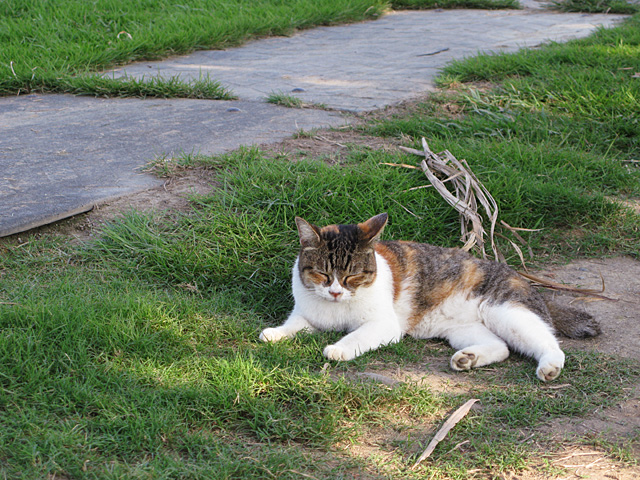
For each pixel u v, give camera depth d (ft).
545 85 28.12
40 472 8.58
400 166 20.21
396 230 17.79
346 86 29.91
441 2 51.44
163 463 9.01
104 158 20.77
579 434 10.21
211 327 13.30
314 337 13.44
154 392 10.47
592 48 33.06
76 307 12.67
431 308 14.29
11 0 37.88
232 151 21.13
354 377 11.83
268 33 40.68
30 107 26.27
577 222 19.08
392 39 40.34
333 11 44.21
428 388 11.50
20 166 19.72
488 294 13.94
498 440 10.04
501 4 51.34
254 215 17.53
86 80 28.17
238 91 28.91
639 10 47.70
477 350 12.55
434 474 9.30
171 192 18.67
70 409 9.95
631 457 9.61
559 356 12.07
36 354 11.02
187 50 35.73
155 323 12.87
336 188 18.71
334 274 13.41
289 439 9.90
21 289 13.87
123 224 16.69
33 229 16.40
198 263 15.79
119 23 36.55
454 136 23.72
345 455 9.68
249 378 10.94
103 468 8.81
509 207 18.75
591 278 16.48
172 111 25.79
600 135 24.38
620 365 12.29
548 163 21.52
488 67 30.63
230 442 9.75
